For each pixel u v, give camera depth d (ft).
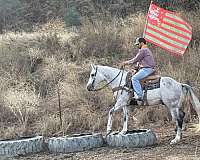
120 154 36.99
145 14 82.28
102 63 68.33
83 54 70.74
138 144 39.11
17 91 59.06
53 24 85.56
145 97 40.57
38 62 68.39
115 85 41.47
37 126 51.67
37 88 62.34
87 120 51.62
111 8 95.09
